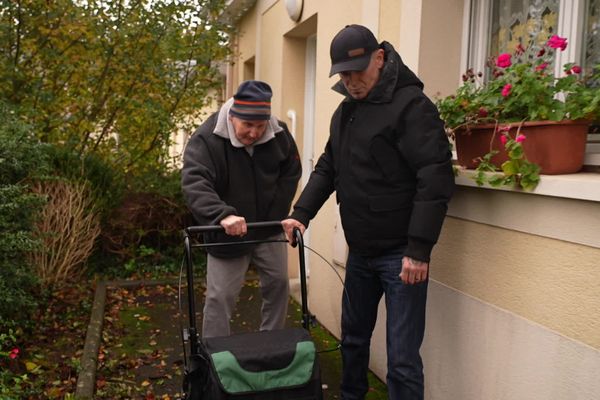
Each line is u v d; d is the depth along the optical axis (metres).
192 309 2.39
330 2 4.48
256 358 2.15
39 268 5.07
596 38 2.51
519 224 2.34
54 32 6.51
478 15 3.15
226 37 7.85
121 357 4.06
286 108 6.19
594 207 2.00
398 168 2.50
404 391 2.57
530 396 2.30
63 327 4.59
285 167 3.38
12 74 6.42
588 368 2.04
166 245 6.63
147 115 7.09
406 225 2.55
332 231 4.38
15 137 4.25
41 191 5.32
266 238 3.31
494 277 2.51
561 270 2.16
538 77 2.27
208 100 8.05
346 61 2.43
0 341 3.56
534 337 2.28
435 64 3.22
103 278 6.10
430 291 2.97
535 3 2.84
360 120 2.54
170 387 3.62
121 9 6.92
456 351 2.77
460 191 2.71
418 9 3.21
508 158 2.40
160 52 7.19
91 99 7.04
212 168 3.10
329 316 4.49
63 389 3.50
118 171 6.77
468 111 2.55
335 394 3.52
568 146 2.19
